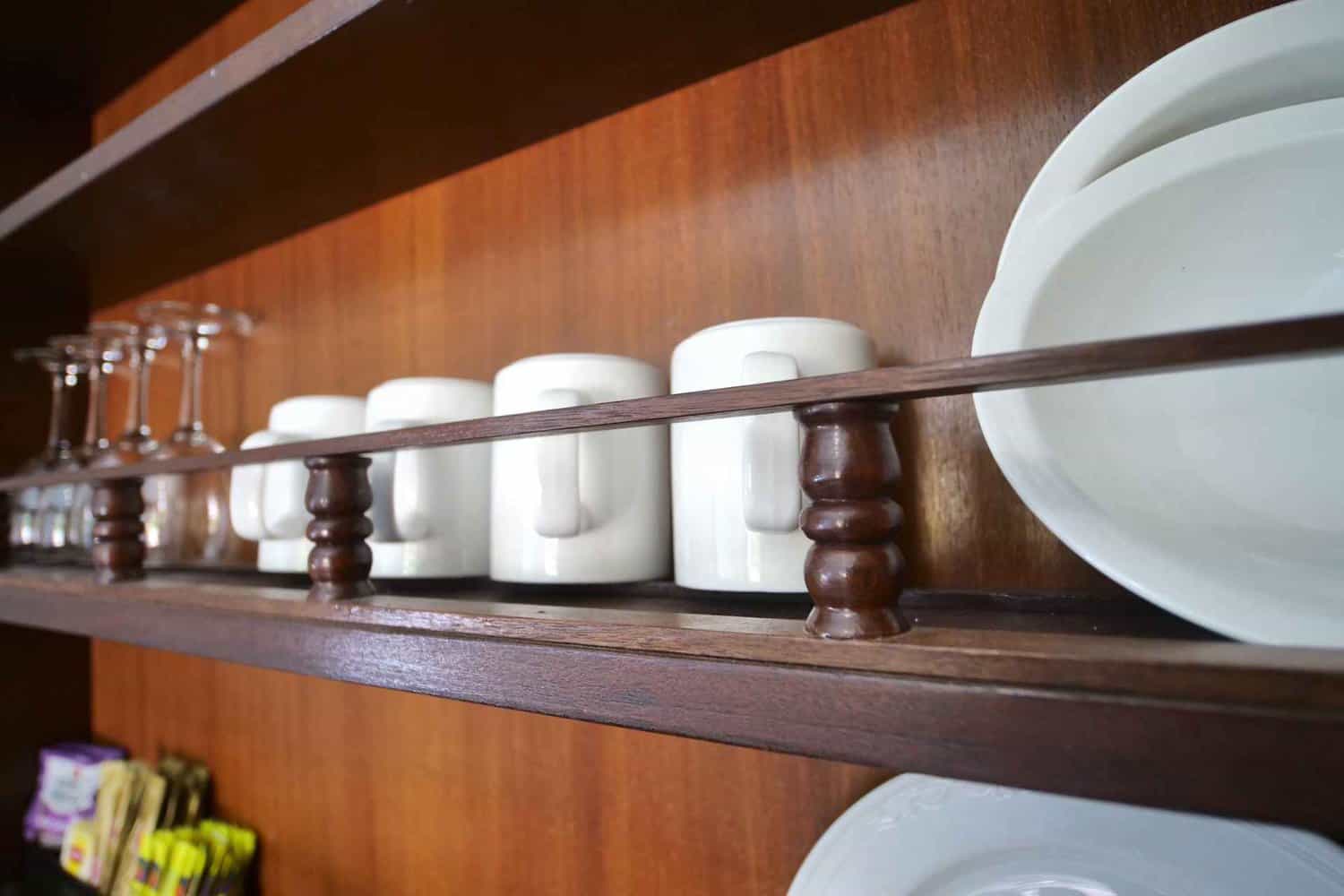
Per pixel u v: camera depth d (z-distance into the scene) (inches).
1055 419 12.4
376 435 14.9
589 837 21.5
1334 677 7.5
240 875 28.7
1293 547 11.3
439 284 26.2
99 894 30.3
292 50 18.9
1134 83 12.7
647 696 11.5
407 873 25.3
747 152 20.1
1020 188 16.7
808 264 19.0
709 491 15.3
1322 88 12.0
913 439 17.3
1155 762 8.2
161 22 33.4
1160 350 8.1
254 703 30.7
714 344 15.2
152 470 20.1
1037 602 13.9
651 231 21.5
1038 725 8.8
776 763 18.9
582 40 18.8
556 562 16.9
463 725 24.3
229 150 23.7
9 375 36.8
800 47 19.4
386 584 20.0
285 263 31.3
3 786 35.7
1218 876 13.4
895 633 10.2
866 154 18.4
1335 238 11.7
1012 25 16.9
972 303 17.0
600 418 11.5
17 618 24.5
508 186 24.6
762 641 10.7
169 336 30.4
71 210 27.8
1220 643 9.2
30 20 32.9
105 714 38.2
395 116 22.1
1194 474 12.2
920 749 9.4
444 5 17.1
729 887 19.3
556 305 23.3
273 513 21.0
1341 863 12.5
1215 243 12.4
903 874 15.6
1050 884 14.7
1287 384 11.9
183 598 19.0
